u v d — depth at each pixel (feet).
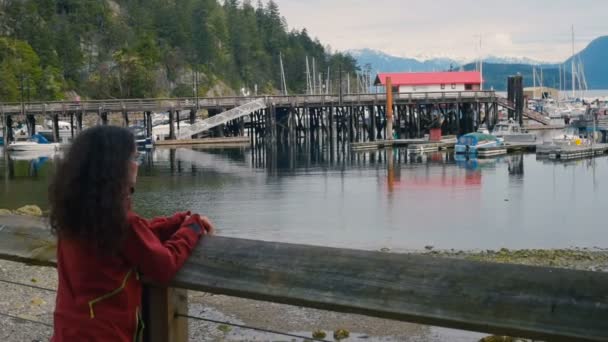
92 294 8.46
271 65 487.61
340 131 246.47
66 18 380.78
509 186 116.47
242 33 475.31
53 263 11.27
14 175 138.31
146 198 105.91
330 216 88.07
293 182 124.57
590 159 164.76
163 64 378.94
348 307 8.40
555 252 63.62
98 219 8.22
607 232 76.54
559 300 7.41
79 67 344.69
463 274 8.00
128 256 8.59
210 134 238.27
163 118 302.04
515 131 204.23
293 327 32.55
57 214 8.40
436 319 7.93
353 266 8.59
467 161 160.45
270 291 8.84
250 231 78.69
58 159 8.71
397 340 30.86
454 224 82.02
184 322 10.03
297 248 9.04
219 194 109.81
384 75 239.91
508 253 63.05
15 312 29.96
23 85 285.02
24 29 337.11
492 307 7.70
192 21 438.40
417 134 220.23
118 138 8.60
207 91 395.14
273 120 218.59
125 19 409.49
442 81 238.27
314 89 430.20
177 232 9.36
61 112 208.33
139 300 8.89
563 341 7.34
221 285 9.09
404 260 8.41
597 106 332.60
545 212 90.27
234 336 30.40
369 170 142.72
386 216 87.86
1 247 11.87
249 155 182.19
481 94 226.17
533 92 469.98
